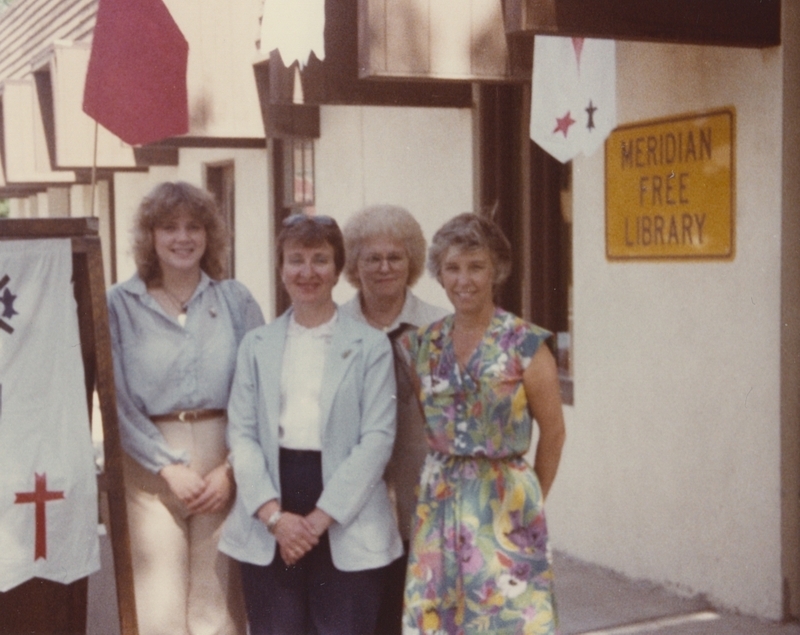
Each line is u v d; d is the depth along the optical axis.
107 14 4.60
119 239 14.48
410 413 3.57
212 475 3.64
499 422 3.26
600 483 5.75
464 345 3.32
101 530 6.49
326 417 3.40
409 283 3.66
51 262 3.41
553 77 4.88
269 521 3.38
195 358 3.66
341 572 3.43
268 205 9.82
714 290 4.95
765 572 4.79
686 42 4.36
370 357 3.44
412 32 4.65
